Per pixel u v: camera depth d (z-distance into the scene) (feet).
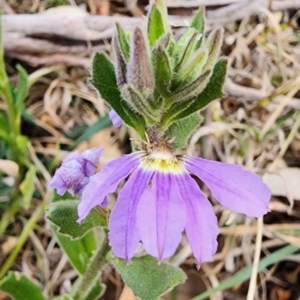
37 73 0.26
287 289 0.23
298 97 0.26
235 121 0.26
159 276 0.17
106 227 0.17
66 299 0.19
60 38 0.26
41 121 0.26
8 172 0.24
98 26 0.26
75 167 0.16
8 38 0.26
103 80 0.15
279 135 0.25
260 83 0.26
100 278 0.22
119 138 0.25
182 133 0.16
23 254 0.24
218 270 0.23
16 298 0.20
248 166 0.25
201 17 0.15
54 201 0.18
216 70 0.15
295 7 0.28
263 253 0.24
